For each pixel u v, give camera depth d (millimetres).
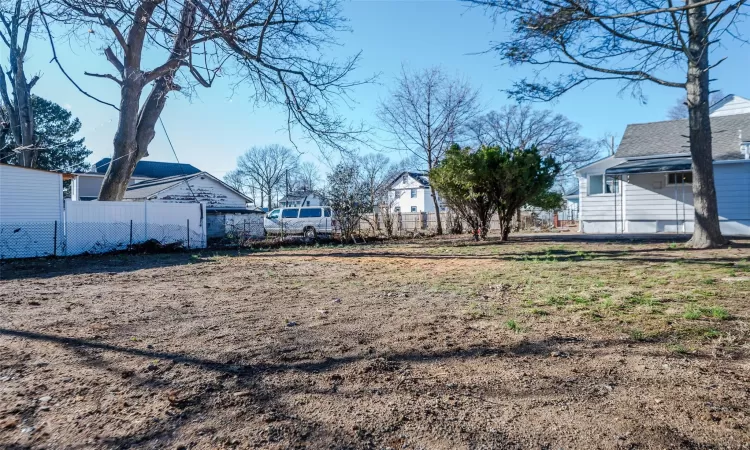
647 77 9633
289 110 11195
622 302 4746
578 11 6652
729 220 15375
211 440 2057
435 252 11867
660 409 2279
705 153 10398
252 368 3002
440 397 2506
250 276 7809
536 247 12203
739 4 5672
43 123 31516
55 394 2580
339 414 2311
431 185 16953
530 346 3383
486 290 5848
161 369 2986
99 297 5777
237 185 64500
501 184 14500
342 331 3934
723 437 1991
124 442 2045
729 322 3848
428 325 4086
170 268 9289
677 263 7707
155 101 15625
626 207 17875
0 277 7996
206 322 4324
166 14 8133
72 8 7949
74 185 20125
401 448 1979
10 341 3664
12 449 1991
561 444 1977
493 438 2043
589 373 2805
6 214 12320
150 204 15172
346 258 10883
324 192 18625
